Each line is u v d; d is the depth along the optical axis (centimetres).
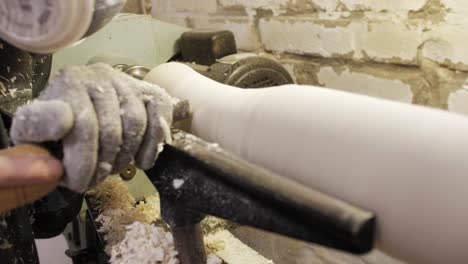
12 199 39
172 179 44
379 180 33
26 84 62
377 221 33
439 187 30
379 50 97
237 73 79
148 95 44
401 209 32
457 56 85
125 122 41
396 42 93
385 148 33
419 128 33
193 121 52
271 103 43
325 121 38
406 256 33
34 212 66
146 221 67
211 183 41
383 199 33
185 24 144
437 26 86
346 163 36
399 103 36
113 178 76
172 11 148
